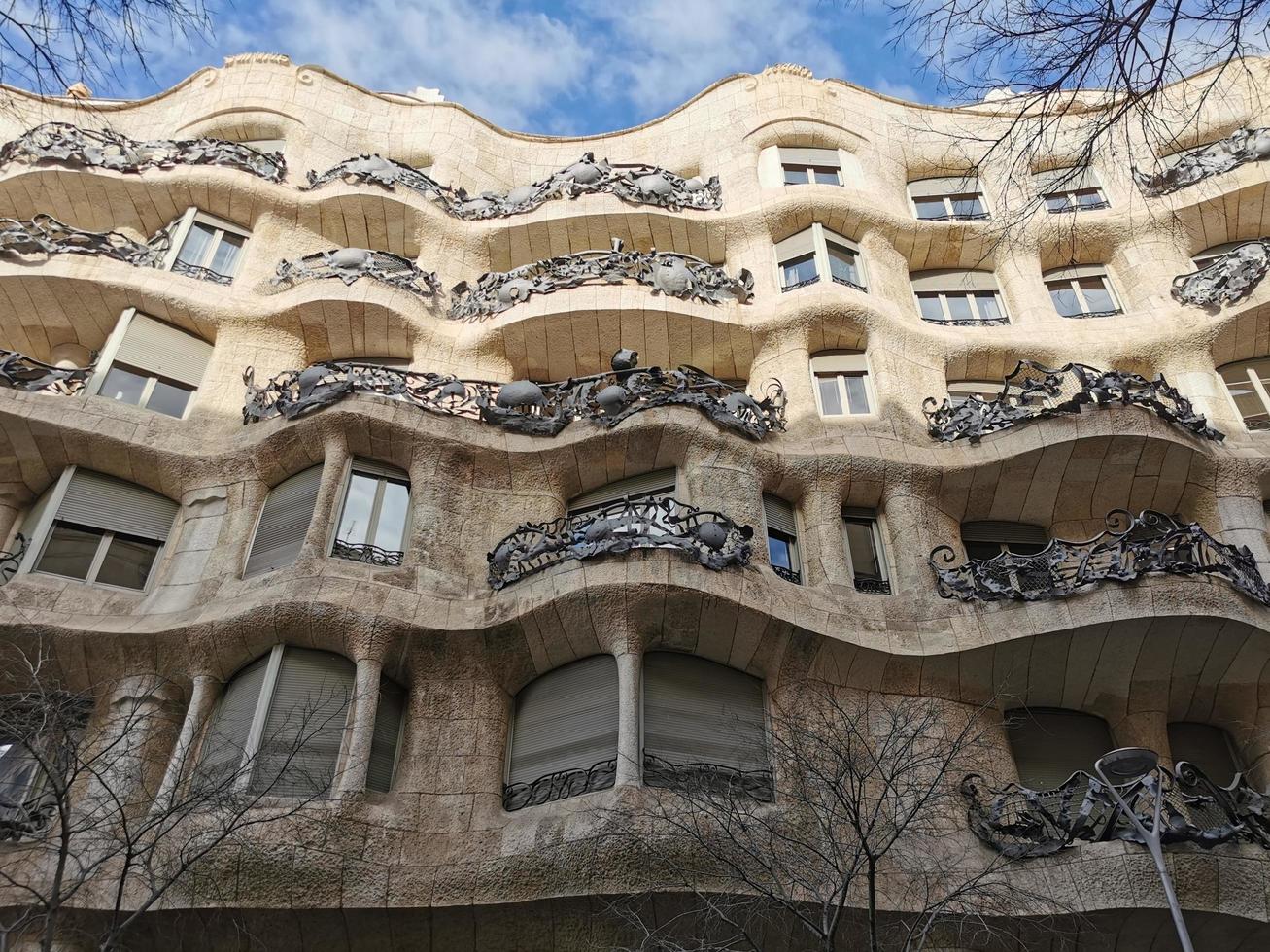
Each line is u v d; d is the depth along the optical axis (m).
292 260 20.39
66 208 20.20
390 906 12.15
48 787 13.21
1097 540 15.28
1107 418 16.75
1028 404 18.06
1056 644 14.71
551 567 14.70
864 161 23.14
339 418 16.06
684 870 12.01
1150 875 12.36
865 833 12.41
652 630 14.32
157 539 16.11
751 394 19.16
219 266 19.97
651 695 14.12
